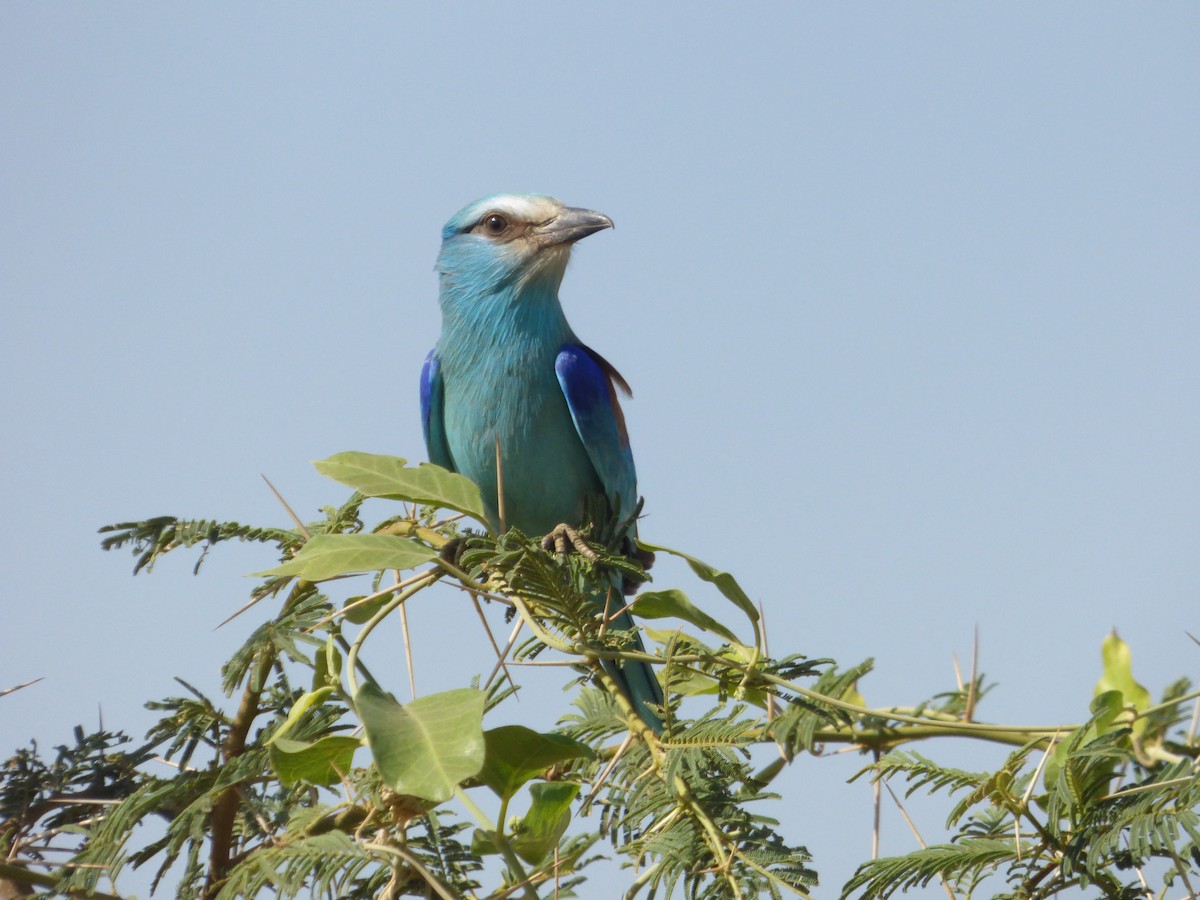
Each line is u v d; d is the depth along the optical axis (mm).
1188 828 5773
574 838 6250
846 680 6219
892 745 7285
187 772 6230
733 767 6184
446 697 5164
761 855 5594
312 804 6371
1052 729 6590
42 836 6449
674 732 6348
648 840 5852
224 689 6484
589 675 7039
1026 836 6246
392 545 6070
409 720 5059
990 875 6281
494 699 6457
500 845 5301
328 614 6395
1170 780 6188
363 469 6652
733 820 5777
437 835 5754
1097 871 6047
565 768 6984
